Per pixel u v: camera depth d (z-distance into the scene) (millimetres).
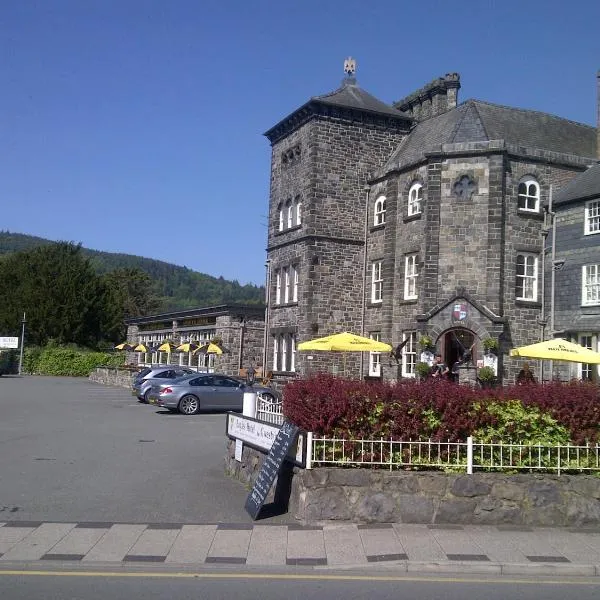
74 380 56375
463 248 29172
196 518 10281
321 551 8719
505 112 33219
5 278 72938
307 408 10539
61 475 13234
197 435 20000
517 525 9914
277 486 11094
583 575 8102
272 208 40031
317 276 35250
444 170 29766
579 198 27297
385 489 10023
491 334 28156
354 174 36281
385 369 32219
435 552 8648
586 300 26812
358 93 38531
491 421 10531
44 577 7738
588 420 10617
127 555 8516
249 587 7477
